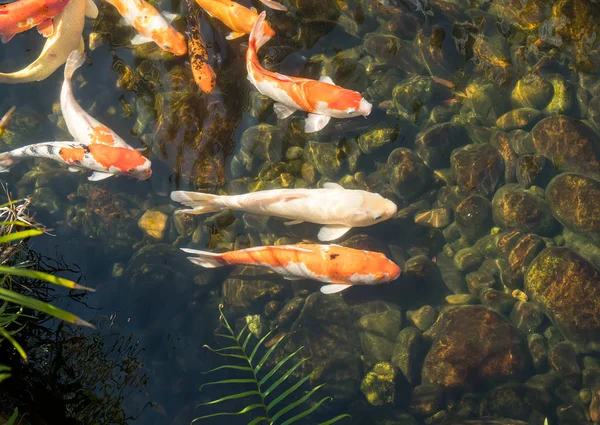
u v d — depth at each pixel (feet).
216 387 7.98
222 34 8.87
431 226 8.50
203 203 8.11
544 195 8.48
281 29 8.91
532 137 8.57
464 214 8.45
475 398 8.00
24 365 7.33
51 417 7.22
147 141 8.60
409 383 8.05
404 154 8.51
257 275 8.28
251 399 7.98
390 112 8.71
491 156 8.56
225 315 8.21
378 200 8.09
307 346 8.12
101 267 8.25
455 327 8.14
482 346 8.07
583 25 8.82
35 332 7.54
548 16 8.92
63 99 8.29
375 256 8.00
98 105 8.73
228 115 8.61
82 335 7.74
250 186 8.47
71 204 8.53
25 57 8.96
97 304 8.04
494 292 8.28
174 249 8.35
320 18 8.97
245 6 9.00
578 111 8.64
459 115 8.73
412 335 8.13
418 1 9.08
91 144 8.15
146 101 8.71
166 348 7.99
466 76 8.81
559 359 8.05
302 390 8.01
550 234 8.42
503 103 8.72
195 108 8.60
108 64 8.86
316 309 8.21
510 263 8.31
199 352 8.04
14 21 8.46
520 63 8.81
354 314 8.23
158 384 7.84
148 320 8.07
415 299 8.29
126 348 7.88
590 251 8.27
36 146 8.18
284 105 8.49
